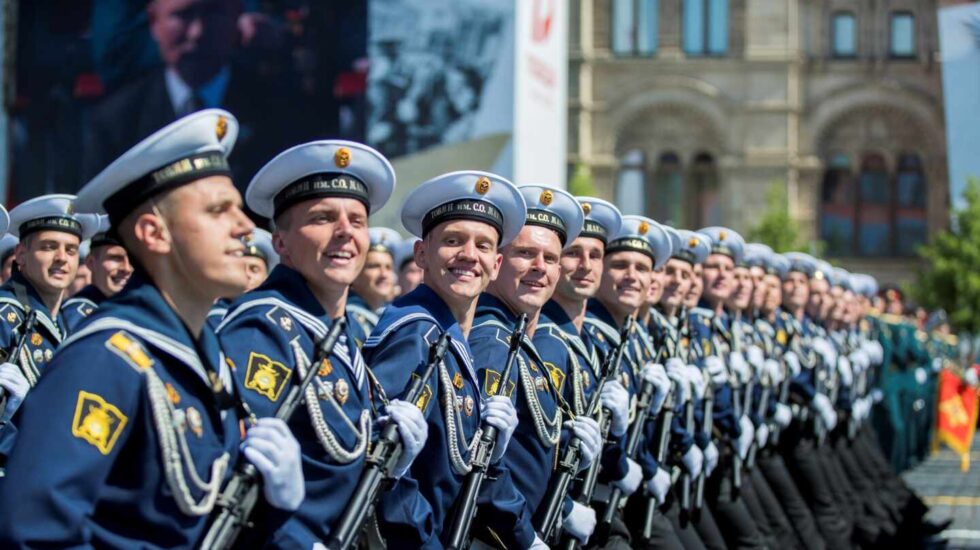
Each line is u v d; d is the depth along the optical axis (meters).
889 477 12.53
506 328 5.68
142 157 3.58
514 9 21.17
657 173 37.06
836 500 10.85
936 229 36.41
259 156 22.69
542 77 22.17
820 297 12.38
